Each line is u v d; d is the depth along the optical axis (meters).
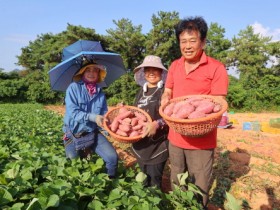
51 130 7.09
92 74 4.00
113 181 3.48
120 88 36.16
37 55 50.75
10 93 35.75
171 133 3.82
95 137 4.04
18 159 3.97
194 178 3.71
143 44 38.72
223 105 3.13
